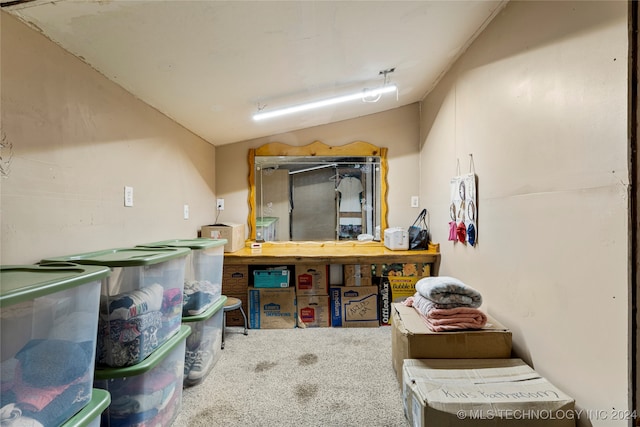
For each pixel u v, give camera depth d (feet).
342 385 6.08
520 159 5.16
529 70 4.93
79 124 4.78
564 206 4.18
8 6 3.53
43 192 4.11
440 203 9.05
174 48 5.02
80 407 3.26
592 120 3.72
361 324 9.37
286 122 9.95
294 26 5.09
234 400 5.59
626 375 3.31
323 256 9.12
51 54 4.25
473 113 6.85
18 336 2.70
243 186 11.19
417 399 4.17
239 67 6.09
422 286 6.07
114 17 4.04
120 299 4.17
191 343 6.23
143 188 6.60
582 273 3.88
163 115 7.49
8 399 2.62
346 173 11.18
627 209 3.28
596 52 3.66
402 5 5.17
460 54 7.47
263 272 9.33
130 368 4.10
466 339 5.24
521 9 5.12
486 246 6.31
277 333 8.82
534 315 4.83
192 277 6.43
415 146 11.01
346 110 10.06
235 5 4.29
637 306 3.23
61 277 3.09
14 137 3.71
